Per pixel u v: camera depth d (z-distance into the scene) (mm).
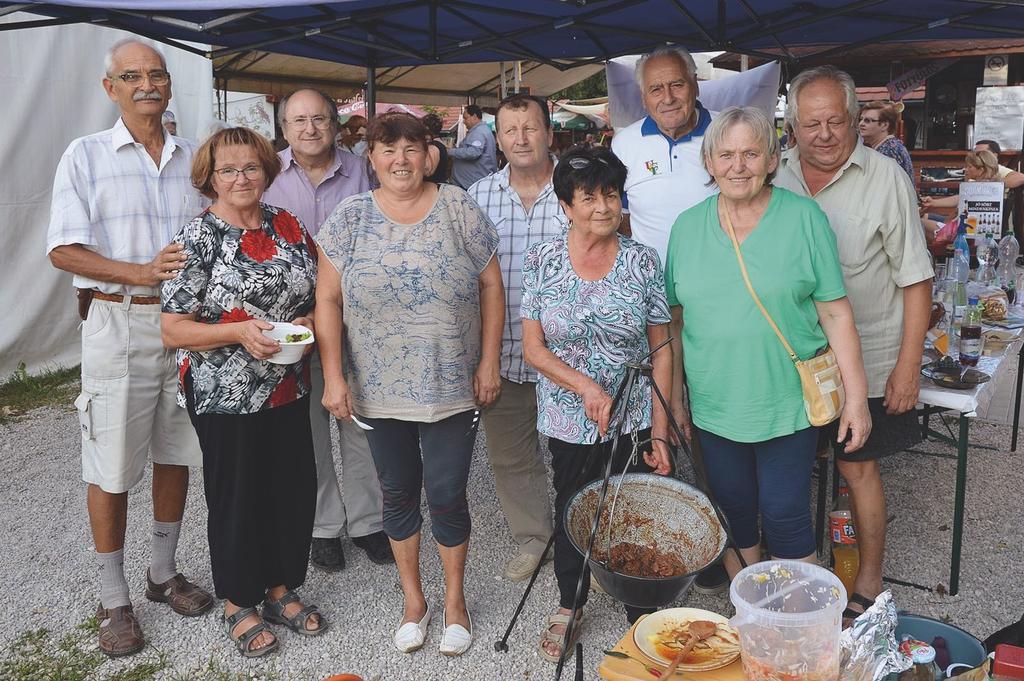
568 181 2496
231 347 2684
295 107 3244
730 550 2951
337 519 3521
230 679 2811
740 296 2514
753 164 2395
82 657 2955
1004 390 5859
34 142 6355
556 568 2895
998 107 9781
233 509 2797
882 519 2936
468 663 2877
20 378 6457
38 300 6559
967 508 3959
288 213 2916
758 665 1767
